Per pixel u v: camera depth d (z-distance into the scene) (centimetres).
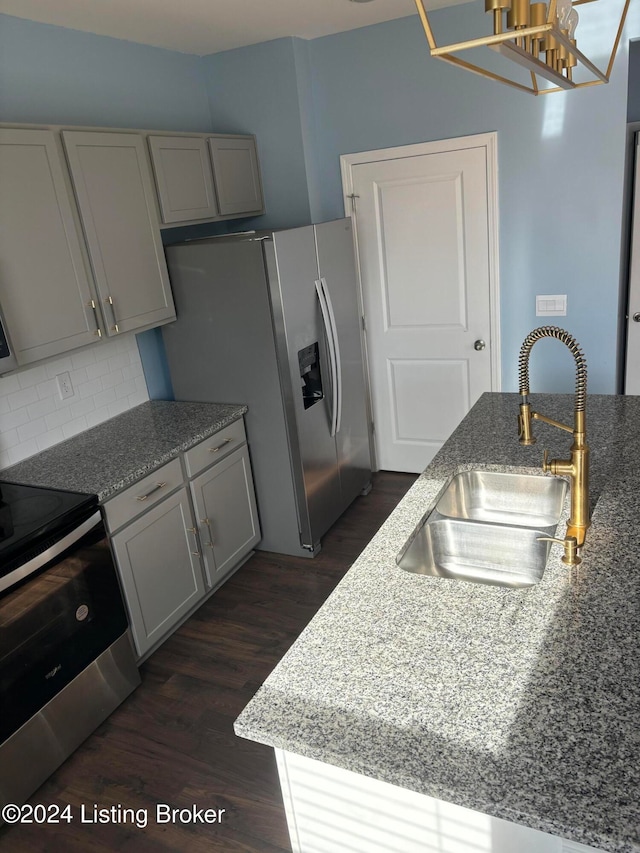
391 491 426
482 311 392
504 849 120
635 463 217
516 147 356
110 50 322
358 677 135
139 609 275
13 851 207
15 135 236
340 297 369
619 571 158
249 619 311
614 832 98
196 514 310
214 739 242
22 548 213
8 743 215
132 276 298
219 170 357
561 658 133
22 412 289
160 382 370
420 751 115
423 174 381
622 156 339
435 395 422
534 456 231
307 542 356
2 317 233
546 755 111
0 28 267
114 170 282
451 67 356
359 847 136
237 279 318
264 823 207
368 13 337
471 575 199
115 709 261
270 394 333
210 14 304
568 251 364
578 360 163
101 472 269
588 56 329
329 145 398
